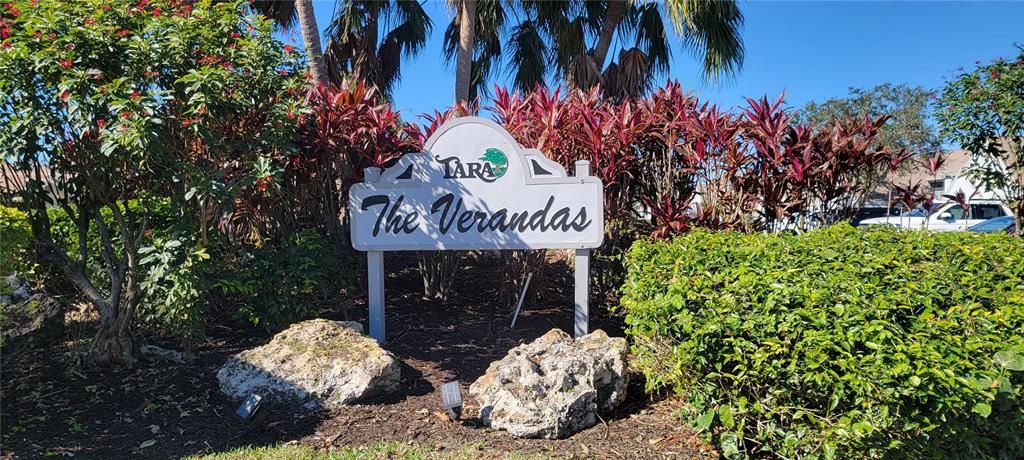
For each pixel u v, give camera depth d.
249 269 5.14
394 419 3.92
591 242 4.95
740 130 5.54
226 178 4.60
